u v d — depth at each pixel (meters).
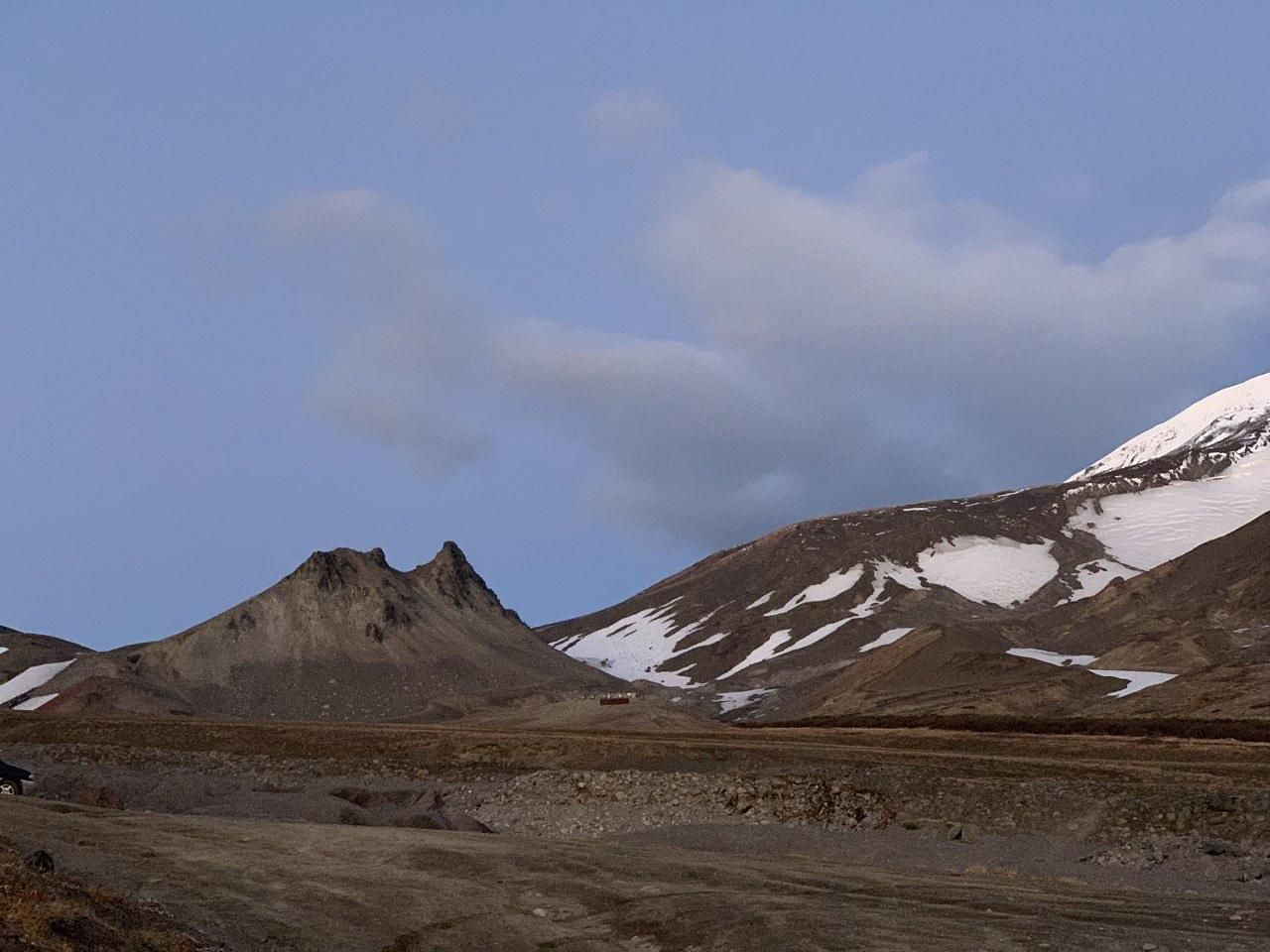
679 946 24.72
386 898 27.53
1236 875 37.81
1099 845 43.19
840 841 43.75
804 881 30.42
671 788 50.59
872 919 25.80
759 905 26.83
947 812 47.22
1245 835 42.50
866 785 49.84
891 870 34.00
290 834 33.81
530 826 49.03
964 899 28.69
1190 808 44.62
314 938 24.64
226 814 45.19
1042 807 46.56
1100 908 28.02
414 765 65.81
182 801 47.12
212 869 29.52
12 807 35.66
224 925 24.86
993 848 43.03
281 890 27.91
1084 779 55.47
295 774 65.31
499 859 31.34
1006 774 57.19
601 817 48.97
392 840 33.28
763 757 65.00
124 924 22.55
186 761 67.94
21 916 20.89
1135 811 45.16
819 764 62.94
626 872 30.47
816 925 25.22
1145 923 26.28
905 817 47.00
